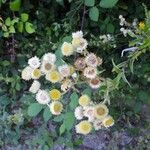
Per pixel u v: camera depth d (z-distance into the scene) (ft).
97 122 1.20
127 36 1.68
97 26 1.71
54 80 1.21
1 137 1.61
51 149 1.61
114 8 1.67
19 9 1.61
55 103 1.23
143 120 1.70
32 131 1.66
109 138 1.67
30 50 1.75
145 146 1.61
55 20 1.77
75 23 1.66
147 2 1.69
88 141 1.66
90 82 1.23
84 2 1.46
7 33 1.57
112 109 1.63
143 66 1.66
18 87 1.67
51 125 1.61
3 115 1.61
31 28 1.58
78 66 1.22
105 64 1.72
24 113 1.61
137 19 1.64
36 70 1.24
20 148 1.61
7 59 1.79
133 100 1.64
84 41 1.23
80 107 1.21
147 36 1.12
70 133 1.53
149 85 1.69
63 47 1.23
